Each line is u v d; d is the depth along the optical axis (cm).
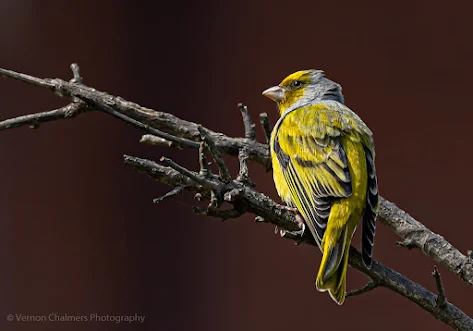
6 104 1232
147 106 1258
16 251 1215
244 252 1246
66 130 1247
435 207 1229
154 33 1273
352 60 1269
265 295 1234
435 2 1259
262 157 918
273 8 1286
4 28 1240
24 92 1238
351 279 1222
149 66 1269
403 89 1255
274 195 1216
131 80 1261
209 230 1252
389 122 1252
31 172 1233
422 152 1242
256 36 1283
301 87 1029
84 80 1246
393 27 1267
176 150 1244
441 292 708
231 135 1264
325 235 759
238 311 1230
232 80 1275
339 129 845
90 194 1240
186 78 1275
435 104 1245
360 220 805
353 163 808
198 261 1245
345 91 1262
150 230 1243
